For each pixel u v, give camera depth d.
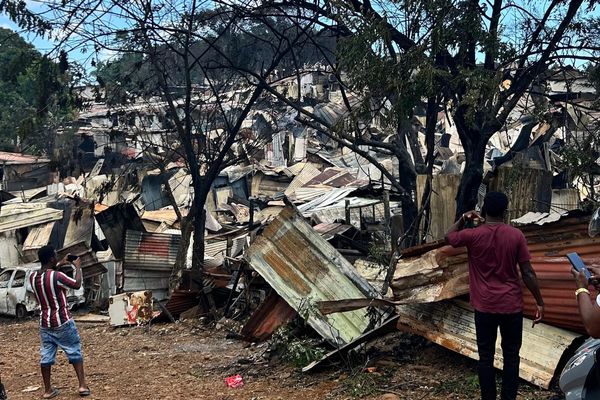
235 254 22.30
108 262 20.61
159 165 18.69
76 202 25.69
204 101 17.52
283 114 23.92
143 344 12.31
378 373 7.40
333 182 33.72
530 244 7.05
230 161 18.20
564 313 6.55
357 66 9.73
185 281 15.48
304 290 8.84
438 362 7.59
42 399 8.00
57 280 7.90
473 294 5.82
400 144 12.62
